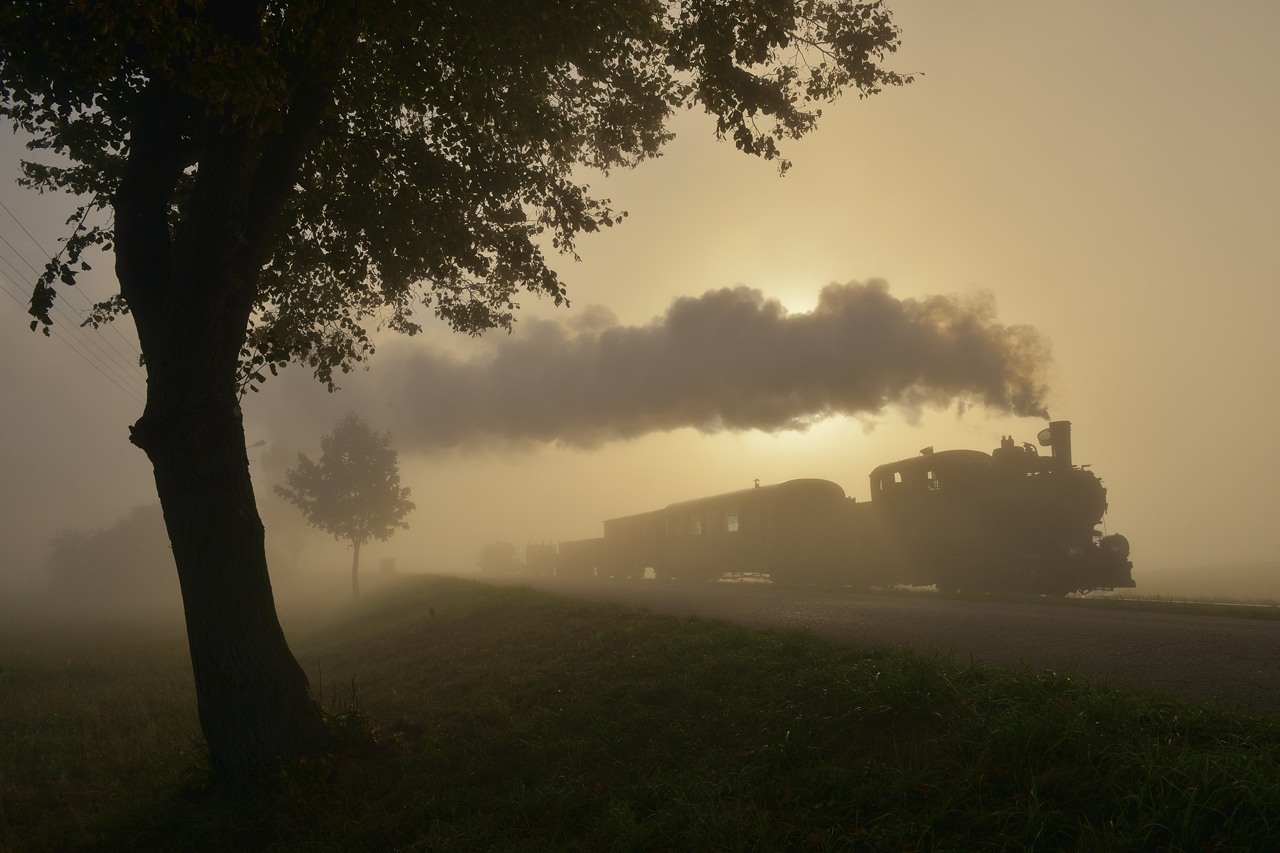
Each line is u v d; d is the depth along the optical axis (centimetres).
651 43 968
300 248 1021
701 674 736
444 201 1008
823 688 607
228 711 667
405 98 823
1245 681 575
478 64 806
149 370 694
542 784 586
